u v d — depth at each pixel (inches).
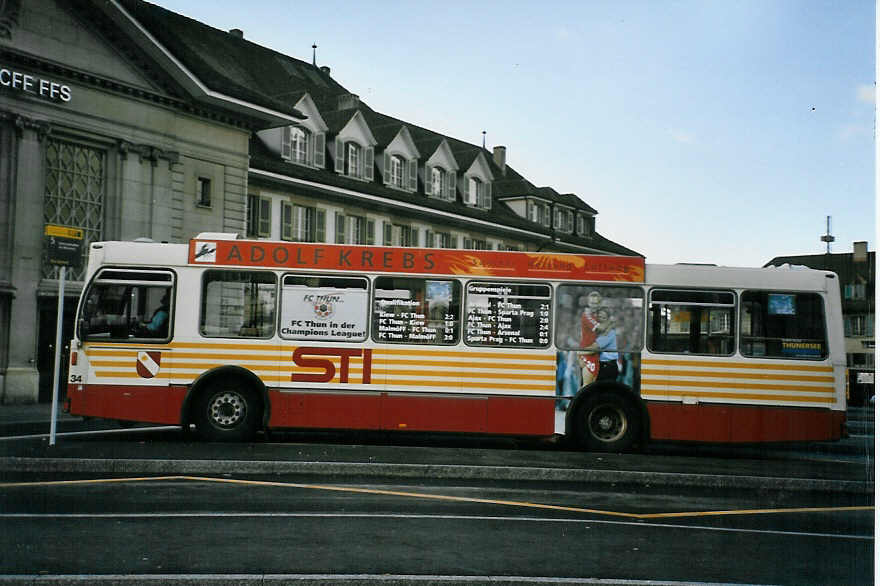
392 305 597.9
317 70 2183.8
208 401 590.6
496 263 602.5
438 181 2036.2
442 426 591.5
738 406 593.6
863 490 480.4
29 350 1008.2
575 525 347.3
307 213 1593.3
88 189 1081.4
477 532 326.0
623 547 308.0
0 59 968.9
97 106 1075.9
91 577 236.1
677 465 523.2
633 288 601.6
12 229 991.6
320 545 295.4
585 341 598.2
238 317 594.2
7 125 989.8
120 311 592.1
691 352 598.2
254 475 466.0
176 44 1131.9
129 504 367.6
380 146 1844.2
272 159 1545.3
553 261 603.8
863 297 2733.8
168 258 595.5
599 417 597.0
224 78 1230.3
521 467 481.7
